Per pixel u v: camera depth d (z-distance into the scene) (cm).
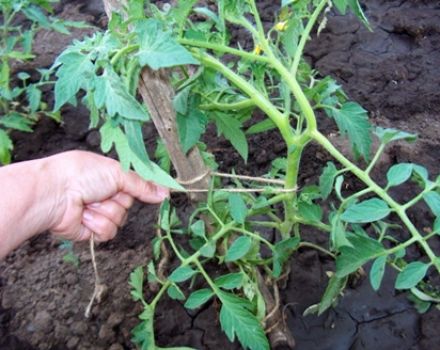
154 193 48
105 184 46
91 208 49
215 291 43
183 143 41
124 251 67
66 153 46
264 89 46
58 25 81
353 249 39
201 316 60
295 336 58
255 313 50
